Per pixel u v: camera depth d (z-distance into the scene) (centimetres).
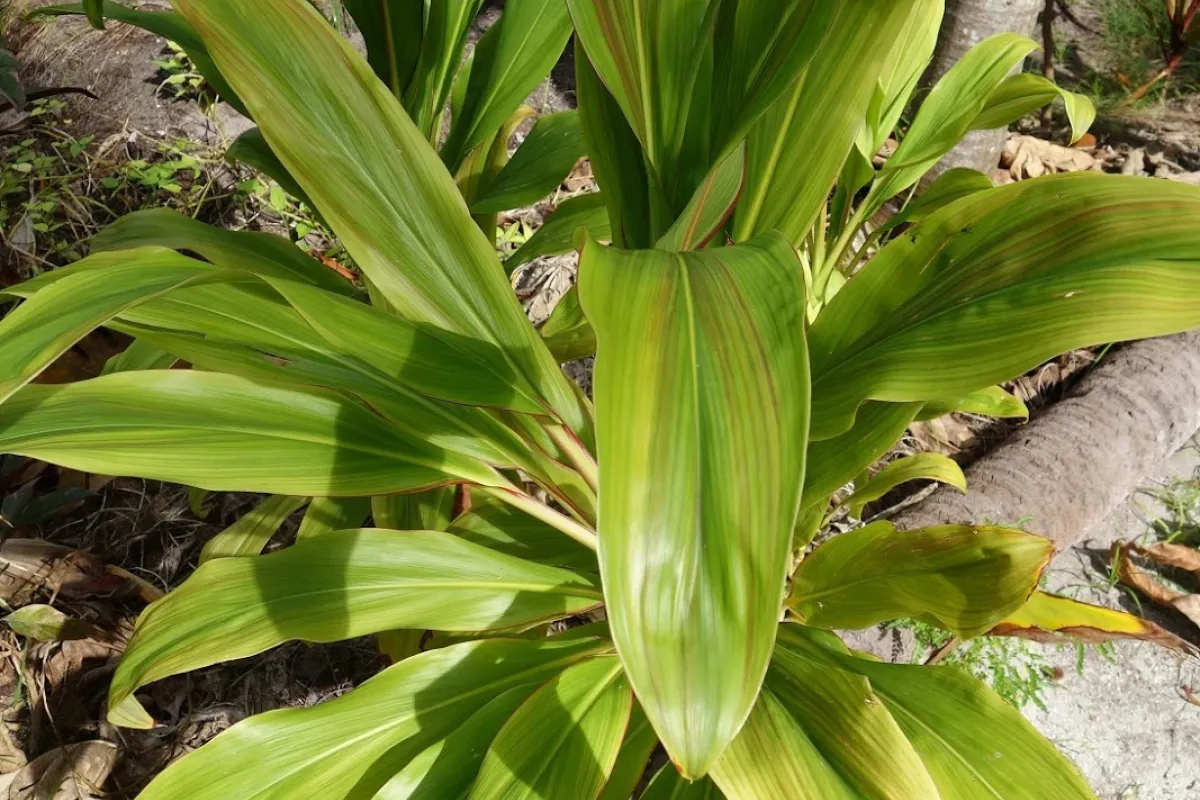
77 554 119
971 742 67
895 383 63
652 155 76
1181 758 111
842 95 67
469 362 67
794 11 66
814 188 72
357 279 147
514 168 116
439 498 105
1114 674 119
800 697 67
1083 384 138
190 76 181
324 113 63
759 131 72
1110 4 224
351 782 69
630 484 39
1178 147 189
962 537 75
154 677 69
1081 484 124
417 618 76
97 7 82
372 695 74
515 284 157
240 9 60
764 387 42
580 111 79
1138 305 54
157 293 54
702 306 45
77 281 55
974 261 65
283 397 75
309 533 105
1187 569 125
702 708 36
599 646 80
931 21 119
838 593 81
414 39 101
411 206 66
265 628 73
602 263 47
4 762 106
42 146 177
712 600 38
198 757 67
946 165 162
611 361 42
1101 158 188
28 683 110
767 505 39
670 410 41
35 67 194
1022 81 116
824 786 60
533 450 82
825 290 131
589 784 64
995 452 130
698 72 73
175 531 131
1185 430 134
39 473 131
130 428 67
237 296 75
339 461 74
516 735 66
